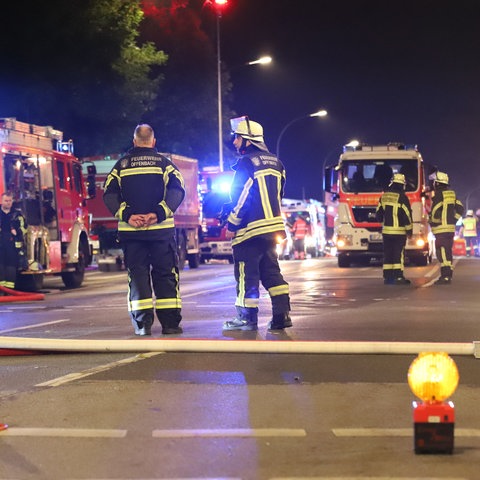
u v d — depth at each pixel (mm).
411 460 5730
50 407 7172
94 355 9562
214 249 42312
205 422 6711
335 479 5379
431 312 14219
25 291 23000
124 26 36625
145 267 11250
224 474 5488
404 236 21188
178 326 11492
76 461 5742
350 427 6578
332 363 9039
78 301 18641
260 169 11273
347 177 33219
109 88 36781
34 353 9719
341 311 14445
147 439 6242
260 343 8625
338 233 33250
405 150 33031
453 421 5793
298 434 6387
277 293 11711
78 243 25016
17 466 5648
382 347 8461
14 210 20547
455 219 21312
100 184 35438
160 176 11031
